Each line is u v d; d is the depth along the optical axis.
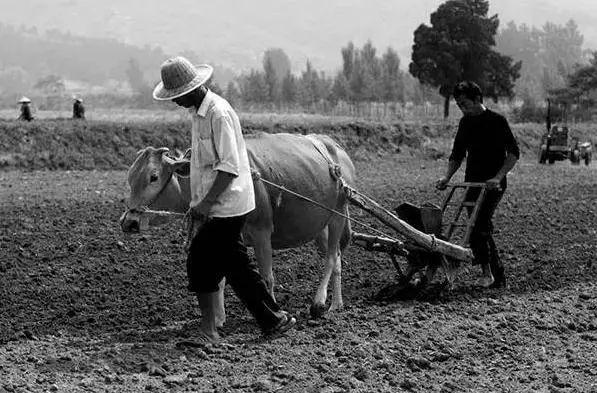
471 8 57.75
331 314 10.88
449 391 8.30
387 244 11.51
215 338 9.54
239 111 70.06
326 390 8.16
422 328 10.29
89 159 34.22
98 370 8.48
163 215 9.55
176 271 13.12
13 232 15.93
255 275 9.40
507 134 12.08
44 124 35.47
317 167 10.64
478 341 9.90
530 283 12.80
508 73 59.22
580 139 54.41
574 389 8.42
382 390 8.26
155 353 9.09
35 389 7.90
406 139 42.91
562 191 24.81
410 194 22.92
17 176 29.95
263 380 8.31
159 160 9.58
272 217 10.15
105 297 11.66
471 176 12.38
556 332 10.33
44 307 11.21
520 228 17.56
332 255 11.11
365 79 78.75
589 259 14.59
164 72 8.84
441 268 12.70
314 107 77.75
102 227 16.50
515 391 8.35
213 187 8.87
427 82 58.09
